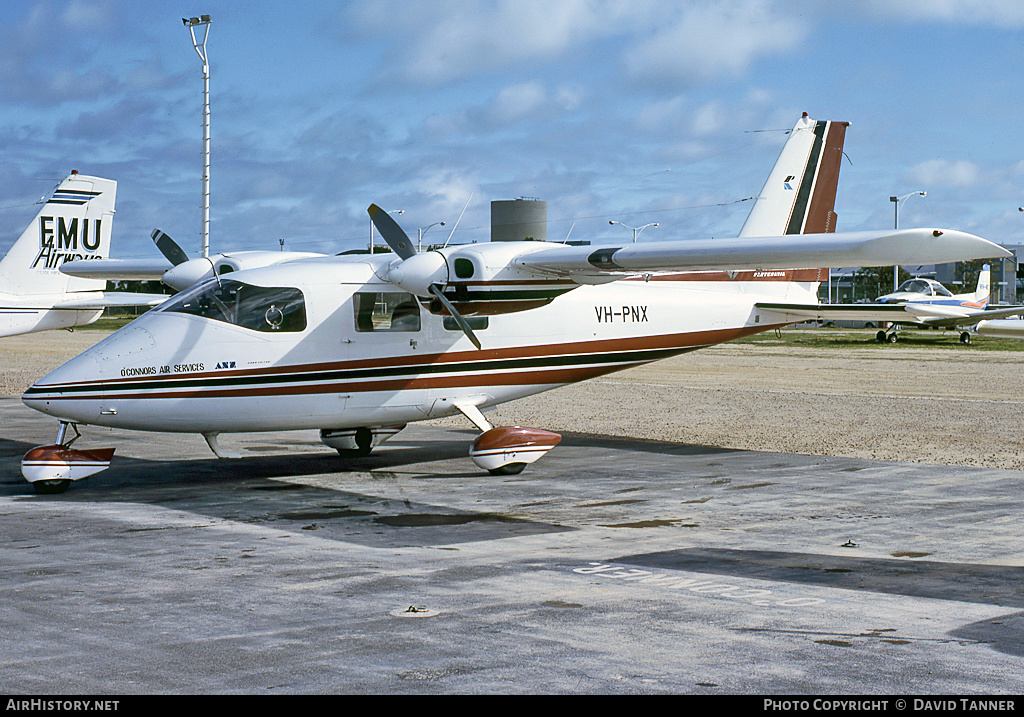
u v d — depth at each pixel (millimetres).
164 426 11820
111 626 6105
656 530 9289
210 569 7676
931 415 20172
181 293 12383
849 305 15398
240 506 10656
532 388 14180
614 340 14648
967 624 6191
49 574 7496
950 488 11695
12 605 6590
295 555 8203
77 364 11438
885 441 16281
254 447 15844
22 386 26703
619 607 6566
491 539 8883
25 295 25875
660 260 11922
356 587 7109
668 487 11836
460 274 12453
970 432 17422
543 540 8836
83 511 10344
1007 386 27016
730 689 5023
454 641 5812
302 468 13578
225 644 5746
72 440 11961
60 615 6352
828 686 5066
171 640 5824
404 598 6801
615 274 12898
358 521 9789
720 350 42062
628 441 16422
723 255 11547
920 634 5965
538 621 6238
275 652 5602
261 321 12094
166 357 11641
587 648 5684
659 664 5402
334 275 12594
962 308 45156
